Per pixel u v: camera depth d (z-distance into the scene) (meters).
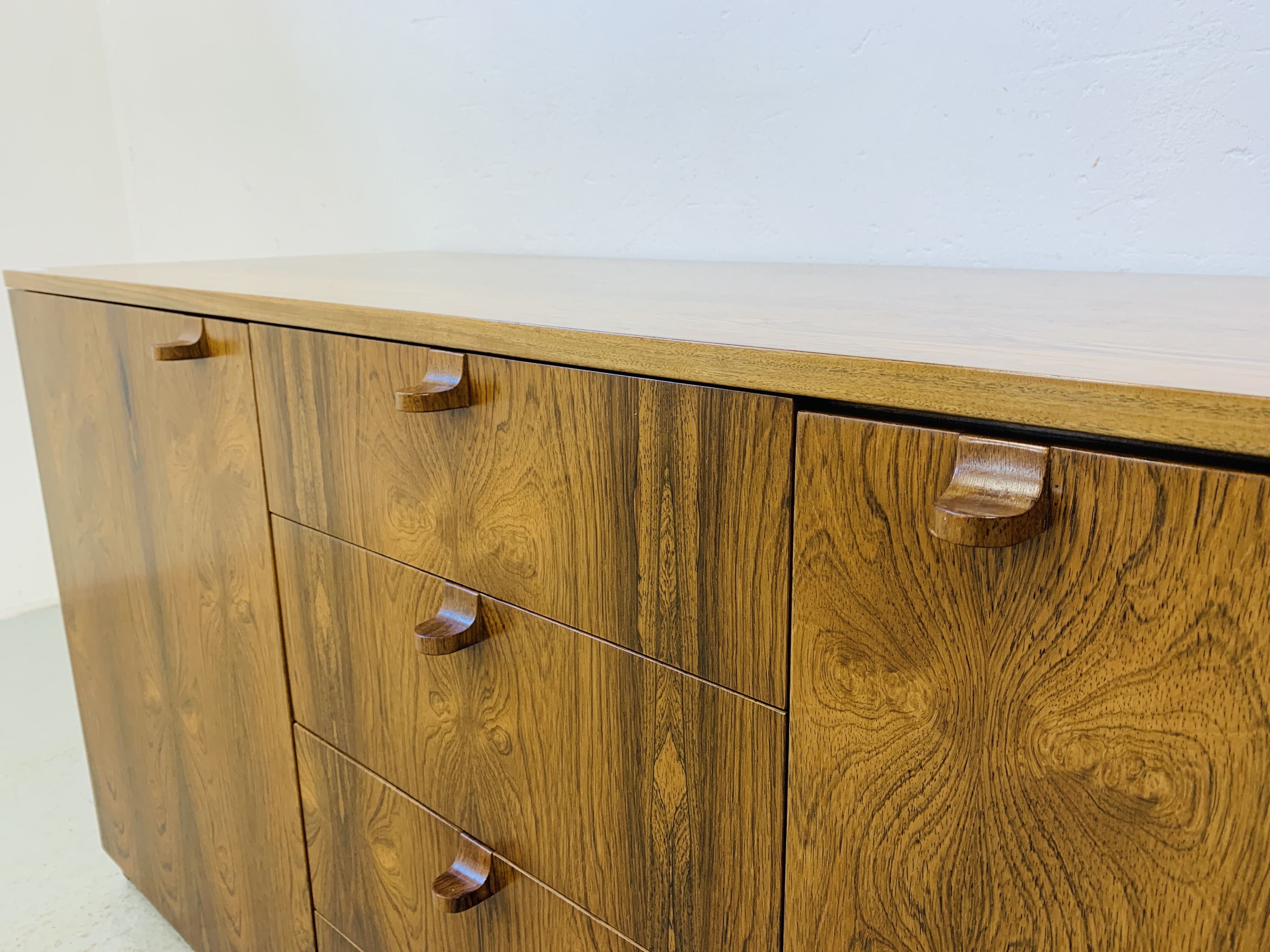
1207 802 0.34
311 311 0.71
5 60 2.01
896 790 0.43
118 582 1.09
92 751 1.28
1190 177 0.76
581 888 0.61
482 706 0.66
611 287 0.77
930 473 0.39
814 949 0.49
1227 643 0.32
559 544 0.57
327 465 0.74
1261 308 0.57
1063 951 0.39
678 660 0.51
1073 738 0.37
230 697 0.95
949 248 0.91
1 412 2.15
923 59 0.88
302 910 0.94
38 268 2.13
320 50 1.54
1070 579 0.36
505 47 1.25
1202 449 0.32
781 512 0.45
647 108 1.12
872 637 0.43
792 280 0.81
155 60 1.97
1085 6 0.78
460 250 1.41
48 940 1.26
